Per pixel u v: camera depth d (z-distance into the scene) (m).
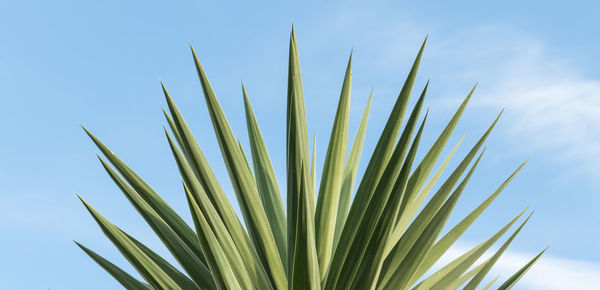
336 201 1.95
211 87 1.92
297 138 1.74
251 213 1.91
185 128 1.94
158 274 1.94
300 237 1.53
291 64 1.77
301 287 1.60
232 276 1.74
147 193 2.08
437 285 2.20
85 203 1.90
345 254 1.78
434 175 2.24
